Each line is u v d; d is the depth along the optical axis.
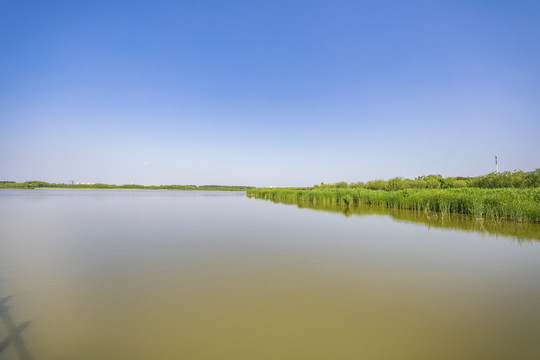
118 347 4.33
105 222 18.06
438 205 23.06
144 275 7.74
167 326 4.96
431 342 4.51
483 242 12.07
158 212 24.66
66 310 5.57
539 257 9.72
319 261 9.19
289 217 20.94
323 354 4.16
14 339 4.53
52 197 52.19
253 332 4.77
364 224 17.30
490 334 4.76
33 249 10.68
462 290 6.73
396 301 6.09
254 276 7.69
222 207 30.70
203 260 9.27
